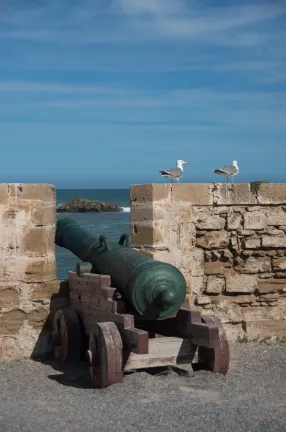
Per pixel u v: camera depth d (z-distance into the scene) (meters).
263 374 7.84
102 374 7.15
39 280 8.94
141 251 9.51
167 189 9.47
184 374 7.47
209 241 9.73
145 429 5.81
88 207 64.75
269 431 5.72
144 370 7.68
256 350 9.34
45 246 8.98
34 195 8.91
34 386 7.43
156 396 6.79
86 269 8.32
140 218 9.52
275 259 10.00
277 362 8.55
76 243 8.91
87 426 5.91
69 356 8.41
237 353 9.12
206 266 9.78
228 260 9.85
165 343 7.50
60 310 8.64
